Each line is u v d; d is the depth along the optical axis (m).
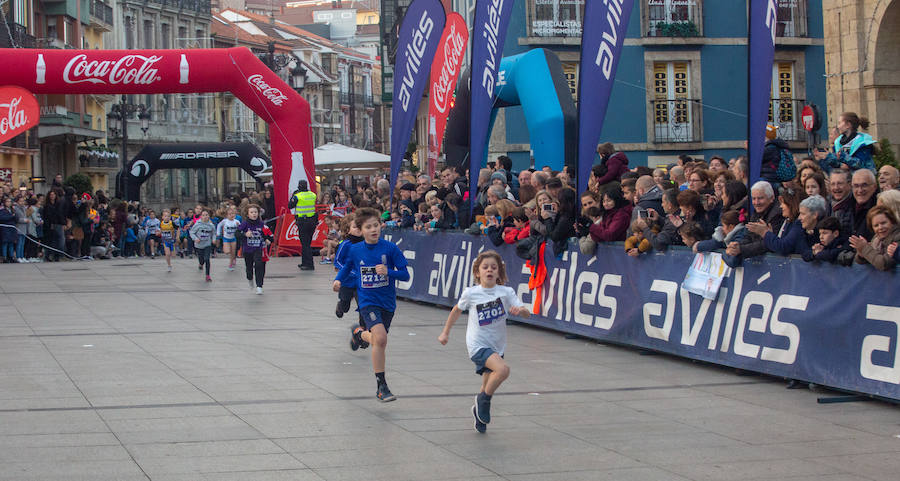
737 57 36.84
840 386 9.62
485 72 16.58
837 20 24.86
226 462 7.55
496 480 7.12
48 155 55.31
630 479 7.15
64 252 31.88
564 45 35.81
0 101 27.36
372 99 120.62
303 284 22.73
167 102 77.94
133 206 41.59
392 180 20.34
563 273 14.20
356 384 10.77
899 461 7.55
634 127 36.59
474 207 17.66
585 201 13.31
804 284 10.08
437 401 9.90
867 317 9.36
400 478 7.16
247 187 87.69
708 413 9.28
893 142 23.98
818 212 9.91
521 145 35.66
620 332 12.90
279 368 11.73
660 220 12.31
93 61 27.75
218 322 15.97
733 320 10.97
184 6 81.12
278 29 104.75
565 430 8.66
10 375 11.15
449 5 46.06
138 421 8.91
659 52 36.50
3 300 19.22
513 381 10.96
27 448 7.91
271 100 30.14
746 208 11.33
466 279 17.25
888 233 9.13
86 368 11.62
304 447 8.03
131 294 20.50
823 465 7.46
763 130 11.22
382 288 10.40
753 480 7.10
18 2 47.09
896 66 23.94
